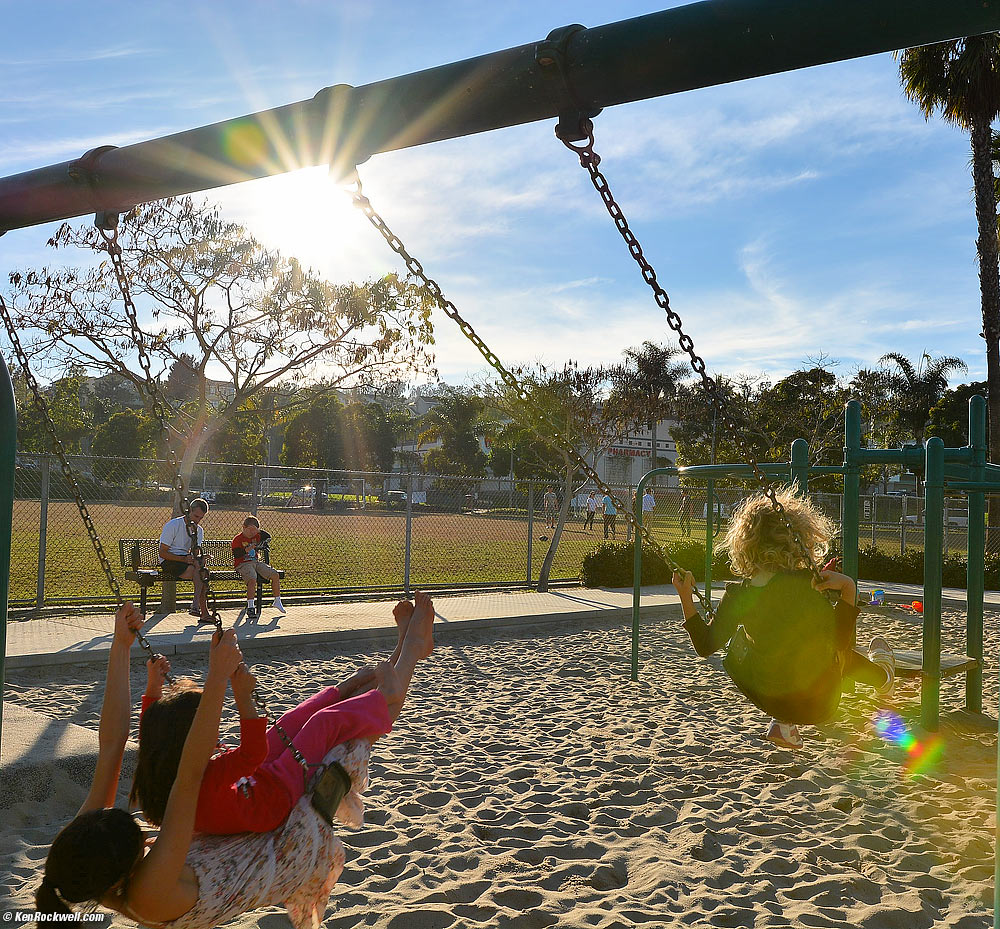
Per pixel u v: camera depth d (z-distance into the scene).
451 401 65.12
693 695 8.40
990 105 21.19
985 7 1.88
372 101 2.55
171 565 11.09
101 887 2.09
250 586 11.25
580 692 8.46
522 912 3.82
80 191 3.11
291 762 2.40
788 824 4.99
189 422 12.59
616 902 3.98
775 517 3.63
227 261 12.12
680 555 16.88
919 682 9.10
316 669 8.97
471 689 8.44
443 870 4.28
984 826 4.96
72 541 20.81
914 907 3.93
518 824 4.94
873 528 19.33
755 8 2.09
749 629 3.50
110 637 9.41
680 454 47.62
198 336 12.16
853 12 1.99
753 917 3.87
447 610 12.34
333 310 12.63
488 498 32.25
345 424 62.97
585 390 18.25
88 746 5.20
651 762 6.21
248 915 3.72
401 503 42.31
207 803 2.26
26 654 8.33
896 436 47.44
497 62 2.40
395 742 6.50
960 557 18.19
